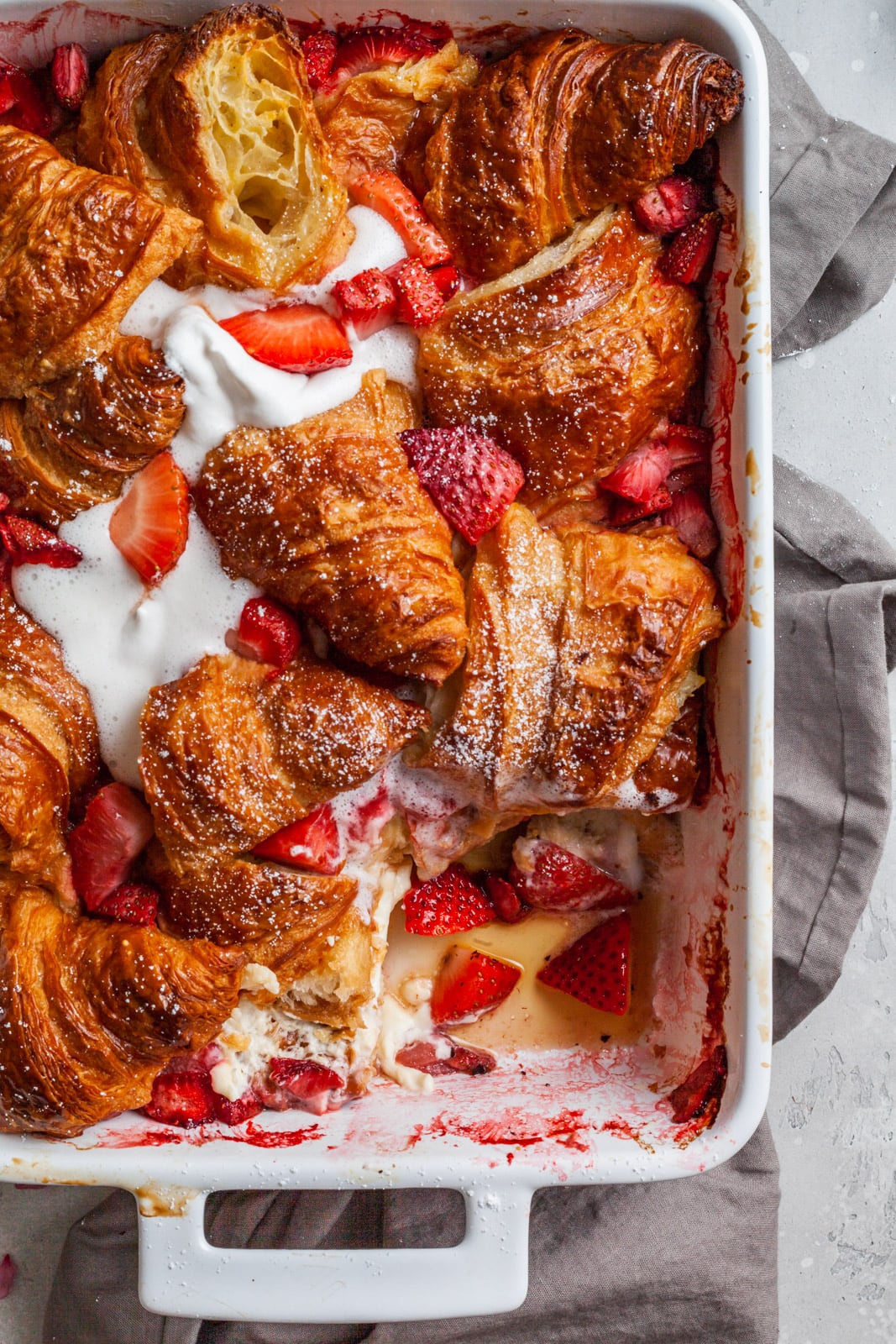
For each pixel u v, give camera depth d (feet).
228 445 2.13
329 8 2.15
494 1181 2.20
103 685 2.18
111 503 2.16
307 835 2.18
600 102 2.14
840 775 2.46
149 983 2.13
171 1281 2.19
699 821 2.30
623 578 2.18
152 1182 2.19
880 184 2.45
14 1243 2.46
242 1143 2.24
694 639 2.20
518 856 2.36
